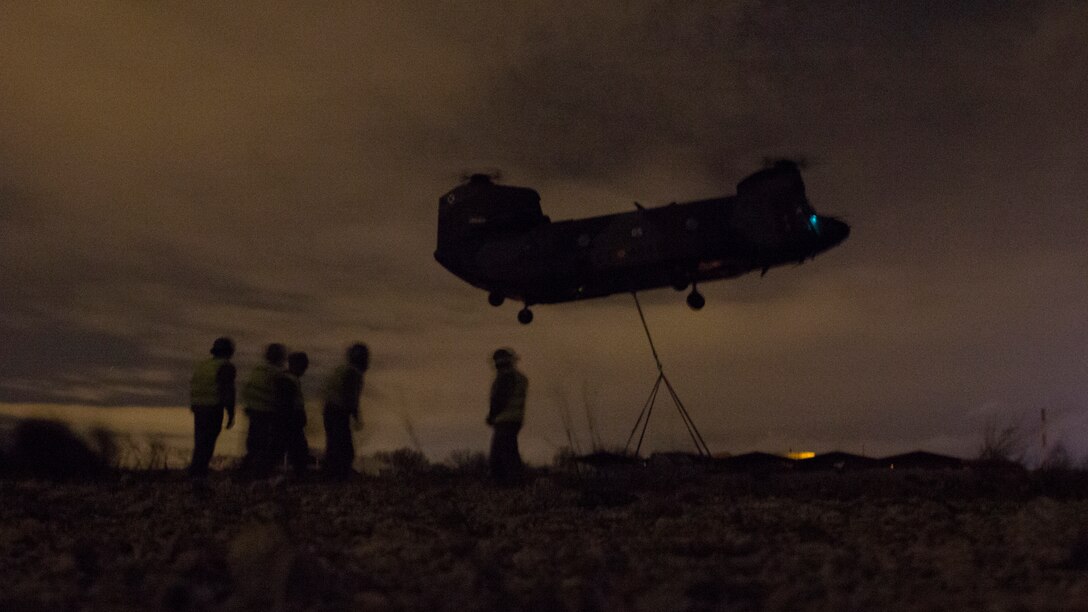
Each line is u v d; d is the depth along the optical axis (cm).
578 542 689
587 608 454
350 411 1248
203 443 1220
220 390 1219
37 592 488
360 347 1280
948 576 519
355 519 826
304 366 1306
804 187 1627
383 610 436
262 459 1242
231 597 456
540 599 457
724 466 1300
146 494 1054
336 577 496
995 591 485
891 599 468
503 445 1198
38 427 1343
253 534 488
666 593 461
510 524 808
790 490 1104
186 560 539
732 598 477
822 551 623
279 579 454
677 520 816
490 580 521
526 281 1750
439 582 510
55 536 727
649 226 1666
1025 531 677
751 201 1605
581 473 1223
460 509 929
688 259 1638
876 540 685
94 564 582
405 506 956
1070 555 564
